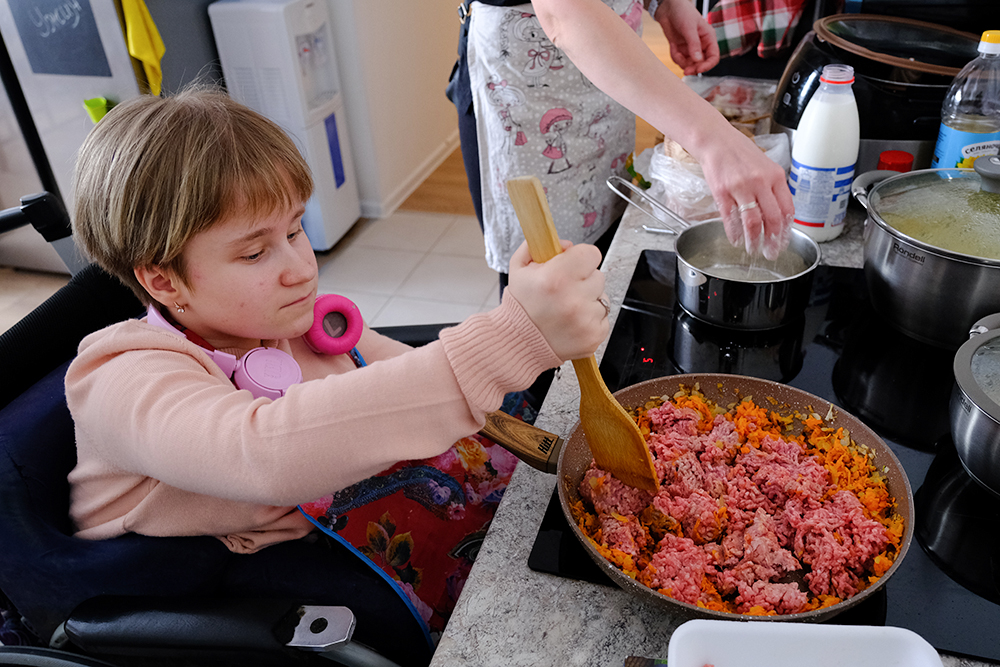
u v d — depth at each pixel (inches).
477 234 119.3
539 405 41.2
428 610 32.0
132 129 24.7
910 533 22.9
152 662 26.5
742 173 33.7
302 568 29.6
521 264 23.4
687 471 27.7
